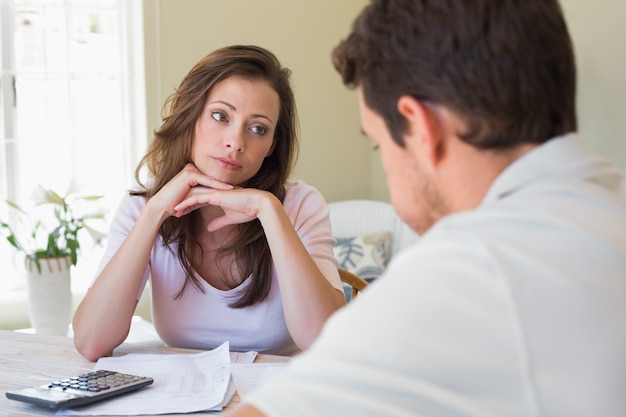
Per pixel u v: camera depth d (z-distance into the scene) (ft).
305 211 6.28
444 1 2.27
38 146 11.33
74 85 11.48
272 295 5.89
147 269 5.99
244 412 2.08
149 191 6.12
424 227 2.52
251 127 5.77
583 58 9.70
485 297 1.95
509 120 2.24
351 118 12.85
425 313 1.96
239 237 5.80
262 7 11.94
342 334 2.04
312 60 12.42
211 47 11.62
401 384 1.93
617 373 1.92
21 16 11.13
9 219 11.16
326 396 1.98
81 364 5.17
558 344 1.91
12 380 4.80
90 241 11.57
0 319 10.84
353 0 12.69
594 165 2.28
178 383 4.61
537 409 1.89
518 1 2.25
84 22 11.46
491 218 2.12
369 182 13.14
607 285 1.97
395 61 2.36
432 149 2.32
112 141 11.73
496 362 1.91
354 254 11.18
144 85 11.32
